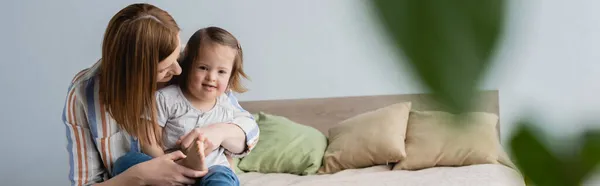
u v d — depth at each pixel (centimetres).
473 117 11
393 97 416
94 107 190
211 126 205
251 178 341
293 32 432
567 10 409
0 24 459
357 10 11
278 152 367
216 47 212
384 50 11
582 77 408
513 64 13
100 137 194
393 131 370
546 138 13
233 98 228
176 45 186
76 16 456
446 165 356
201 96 211
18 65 461
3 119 464
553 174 13
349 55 426
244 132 212
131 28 181
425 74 11
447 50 11
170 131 208
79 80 190
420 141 364
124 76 183
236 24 437
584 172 13
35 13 458
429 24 11
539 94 412
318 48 430
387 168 361
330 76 429
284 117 425
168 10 443
